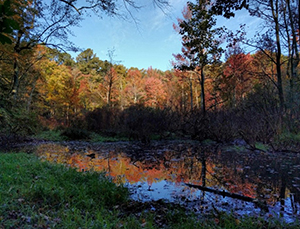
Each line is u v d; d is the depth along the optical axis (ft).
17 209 9.25
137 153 32.04
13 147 37.45
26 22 27.55
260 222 9.47
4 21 3.16
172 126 49.16
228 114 41.47
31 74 58.49
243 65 56.18
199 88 98.68
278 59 40.96
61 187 13.02
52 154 30.53
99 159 27.25
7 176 13.46
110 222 9.36
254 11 38.29
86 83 120.26
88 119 58.34
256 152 29.66
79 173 16.87
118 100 96.63
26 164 17.78
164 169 21.89
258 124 33.17
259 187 15.56
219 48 40.88
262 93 36.99
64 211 9.70
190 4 38.24
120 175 19.43
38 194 11.24
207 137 44.68
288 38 42.14
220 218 9.87
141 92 111.34
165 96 102.78
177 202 12.76
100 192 13.17
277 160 24.52
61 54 44.21
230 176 18.69
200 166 22.97
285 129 31.65
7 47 26.96
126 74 145.79
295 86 35.29
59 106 80.89
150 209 11.69
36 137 49.47
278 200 12.96
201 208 11.74
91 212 10.16
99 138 50.06
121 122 53.06
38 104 71.20
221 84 63.16
